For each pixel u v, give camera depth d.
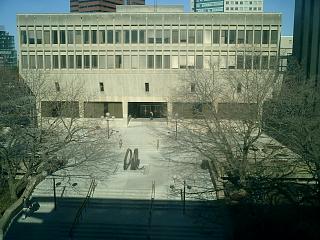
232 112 35.38
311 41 41.38
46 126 36.62
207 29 55.72
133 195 29.03
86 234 24.02
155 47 56.56
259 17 54.59
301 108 30.31
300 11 45.72
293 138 27.45
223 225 24.05
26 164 31.67
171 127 53.31
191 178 31.00
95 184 30.38
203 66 56.53
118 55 57.09
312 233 21.17
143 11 60.78
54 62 57.66
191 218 25.67
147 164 36.75
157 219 25.62
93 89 58.62
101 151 37.31
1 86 34.00
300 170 29.41
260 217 23.44
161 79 57.41
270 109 31.91
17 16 56.66
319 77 37.41
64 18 56.38
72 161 34.47
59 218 25.77
